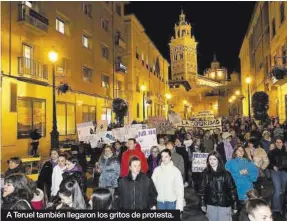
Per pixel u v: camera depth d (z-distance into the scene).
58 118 22.16
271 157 8.39
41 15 19.41
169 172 6.35
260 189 7.90
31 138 17.69
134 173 5.64
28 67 18.69
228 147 11.12
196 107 79.31
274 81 26.48
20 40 18.05
